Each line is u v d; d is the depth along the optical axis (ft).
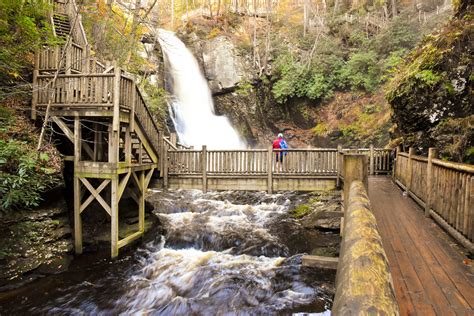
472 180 13.20
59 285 22.31
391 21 73.20
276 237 30.73
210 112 82.07
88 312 19.44
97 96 24.98
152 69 64.85
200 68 84.69
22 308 19.62
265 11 108.88
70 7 42.63
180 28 95.55
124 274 24.25
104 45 46.88
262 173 32.58
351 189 12.51
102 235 28.63
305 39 88.38
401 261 12.41
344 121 71.92
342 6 94.84
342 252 6.67
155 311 19.44
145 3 89.92
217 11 100.73
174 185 33.32
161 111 61.26
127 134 26.89
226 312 18.89
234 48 85.56
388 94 34.42
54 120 26.27
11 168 22.41
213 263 26.03
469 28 26.68
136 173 30.19
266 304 19.49
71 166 29.78
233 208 40.40
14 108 26.58
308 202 40.83
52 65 29.07
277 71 82.84
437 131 27.61
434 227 17.12
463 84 26.91
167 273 24.43
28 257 22.72
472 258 12.68
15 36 28.14
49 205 25.71
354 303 4.03
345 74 73.97
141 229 30.12
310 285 21.80
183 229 32.68
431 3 75.15
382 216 19.51
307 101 79.77
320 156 32.12
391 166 39.42
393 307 4.04
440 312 8.70
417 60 31.83
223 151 32.81
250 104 82.58
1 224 22.09
